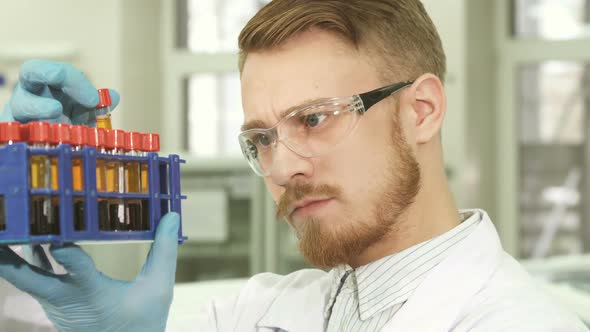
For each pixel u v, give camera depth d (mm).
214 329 1109
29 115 849
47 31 3404
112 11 3418
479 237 907
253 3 3752
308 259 857
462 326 822
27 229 631
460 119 3096
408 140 875
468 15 3488
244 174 2910
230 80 3756
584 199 3588
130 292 800
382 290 888
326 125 835
